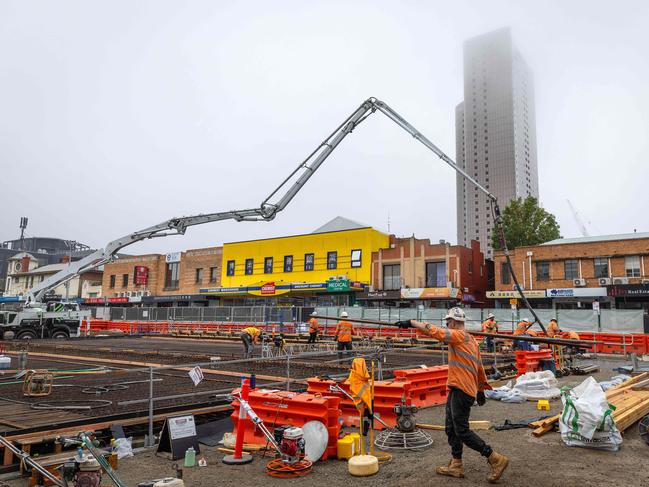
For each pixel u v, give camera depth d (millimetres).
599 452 6559
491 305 44719
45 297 35375
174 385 11602
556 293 36375
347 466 6324
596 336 25688
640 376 11883
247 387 6770
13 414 7898
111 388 10789
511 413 9609
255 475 5992
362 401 6598
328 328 32469
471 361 5637
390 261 42594
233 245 51875
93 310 55500
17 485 5766
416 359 19141
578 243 36688
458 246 39688
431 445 7164
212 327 38875
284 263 48344
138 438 7875
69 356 19234
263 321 38000
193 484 5664
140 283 56781
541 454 6473
